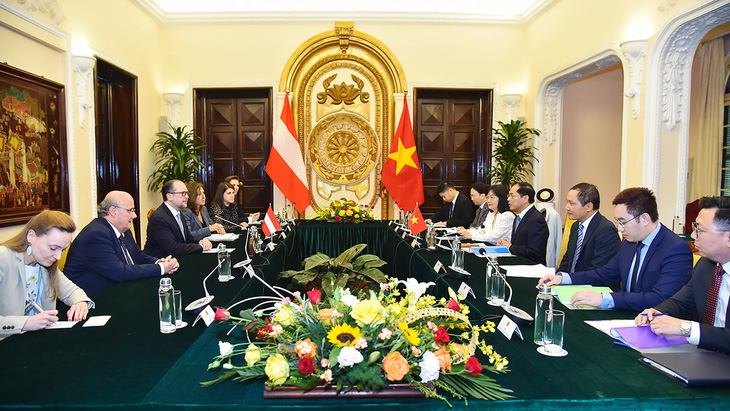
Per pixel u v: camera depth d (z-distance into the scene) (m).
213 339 1.40
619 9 4.25
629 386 1.11
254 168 6.20
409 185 5.57
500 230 3.64
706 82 5.24
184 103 6.03
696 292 1.62
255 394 1.06
